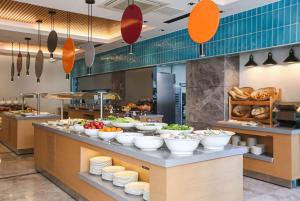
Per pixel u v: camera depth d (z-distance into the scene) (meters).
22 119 6.53
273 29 4.66
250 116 5.25
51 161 4.36
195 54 6.11
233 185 2.52
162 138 2.48
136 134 2.85
